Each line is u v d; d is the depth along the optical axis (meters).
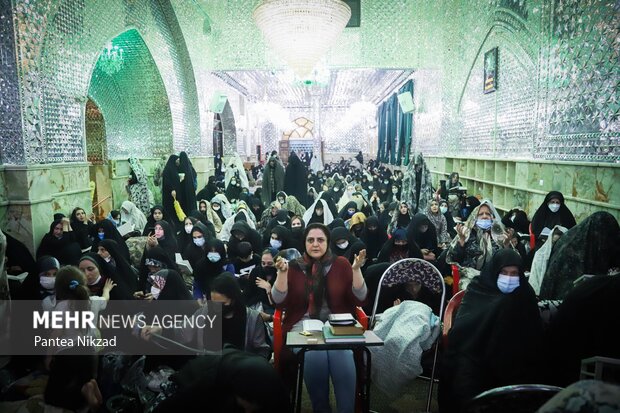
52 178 4.92
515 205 6.41
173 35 9.05
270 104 17.59
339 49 10.21
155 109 9.06
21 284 3.23
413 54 10.20
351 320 1.97
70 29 5.31
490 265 2.17
